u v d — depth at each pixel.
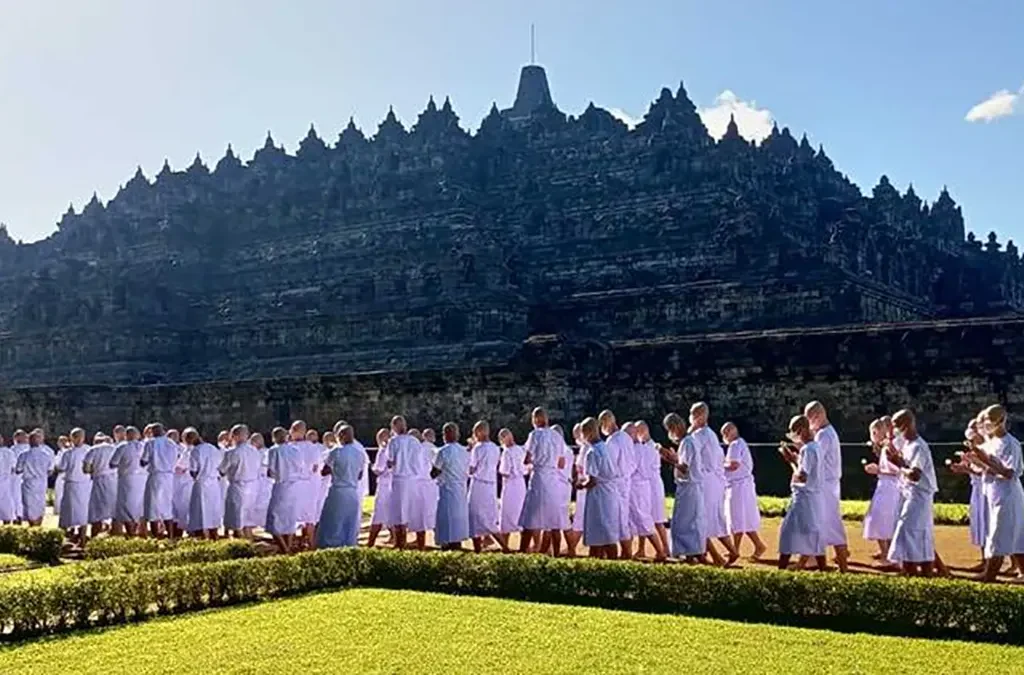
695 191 71.56
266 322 77.25
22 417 65.44
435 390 49.19
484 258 69.81
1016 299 98.38
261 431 56.19
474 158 87.12
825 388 40.97
